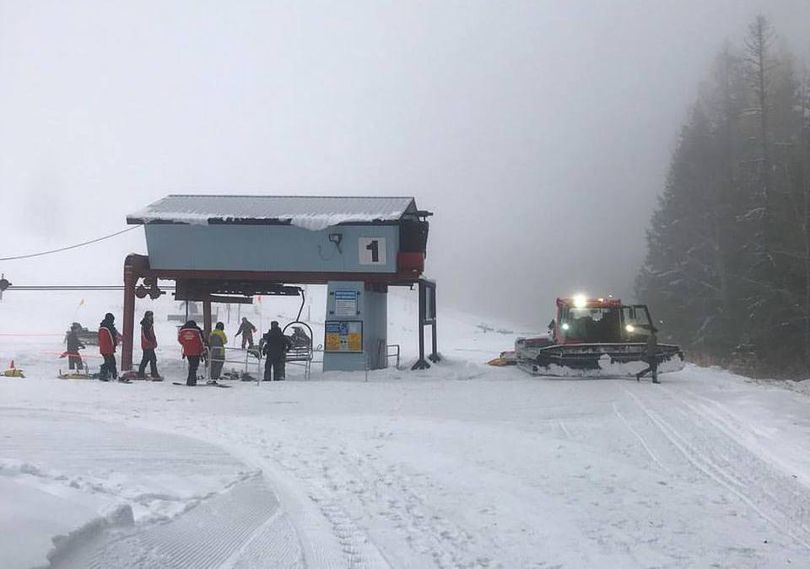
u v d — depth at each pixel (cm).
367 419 1344
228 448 1023
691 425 1277
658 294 5109
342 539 638
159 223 2297
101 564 452
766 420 1310
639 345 1945
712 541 674
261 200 2530
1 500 501
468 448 1076
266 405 1536
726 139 4994
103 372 2012
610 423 1314
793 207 3631
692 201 4794
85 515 491
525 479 894
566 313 2234
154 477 752
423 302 2359
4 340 3512
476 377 2156
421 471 925
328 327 2267
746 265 4106
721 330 4234
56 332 4062
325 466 938
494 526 703
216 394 1689
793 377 2712
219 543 567
